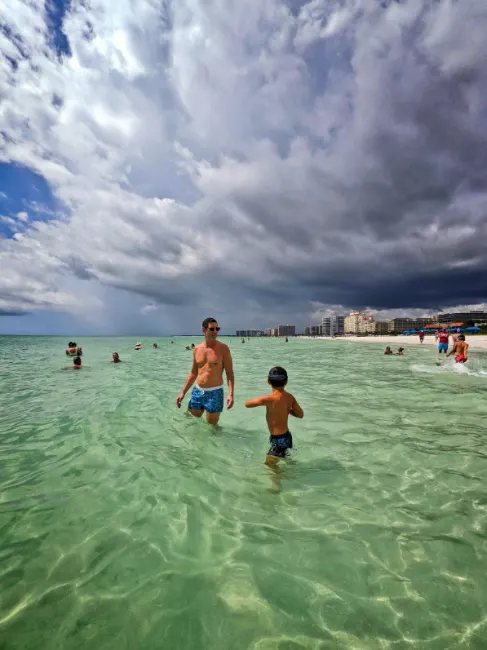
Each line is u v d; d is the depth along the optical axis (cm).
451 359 2069
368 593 230
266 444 521
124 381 1164
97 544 283
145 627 205
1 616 213
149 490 374
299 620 209
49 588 236
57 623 208
